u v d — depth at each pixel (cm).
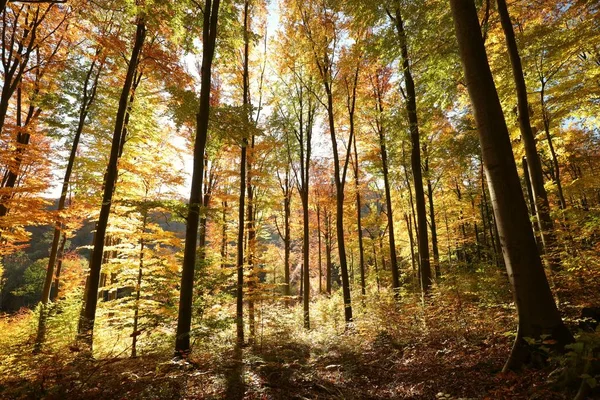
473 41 490
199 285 936
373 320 940
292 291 3197
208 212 798
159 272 1029
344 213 2152
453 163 1584
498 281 821
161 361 625
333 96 1386
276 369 665
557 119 1214
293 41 1392
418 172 1105
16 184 1381
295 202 2266
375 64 1377
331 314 1442
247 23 1300
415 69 1104
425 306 878
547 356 403
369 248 2678
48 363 504
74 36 1244
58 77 1223
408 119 1129
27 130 1066
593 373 328
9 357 589
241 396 517
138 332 803
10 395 433
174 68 1062
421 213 1082
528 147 859
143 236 1047
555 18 1130
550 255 788
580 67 1170
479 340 632
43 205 929
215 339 863
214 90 1491
